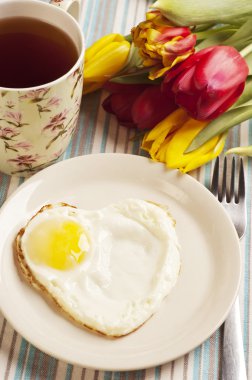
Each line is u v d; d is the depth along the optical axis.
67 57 0.72
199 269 0.71
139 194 0.76
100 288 0.68
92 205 0.75
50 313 0.67
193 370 0.67
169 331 0.67
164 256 0.69
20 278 0.68
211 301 0.68
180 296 0.69
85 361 0.63
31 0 0.72
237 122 0.79
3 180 0.77
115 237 0.71
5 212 0.72
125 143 0.81
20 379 0.66
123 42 0.80
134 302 0.67
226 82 0.73
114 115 0.83
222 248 0.72
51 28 0.73
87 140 0.81
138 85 0.80
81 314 0.66
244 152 0.79
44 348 0.64
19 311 0.66
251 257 0.74
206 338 0.65
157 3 0.75
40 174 0.74
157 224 0.70
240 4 0.77
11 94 0.66
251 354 0.68
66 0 0.74
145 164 0.76
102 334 0.65
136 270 0.69
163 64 0.76
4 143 0.72
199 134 0.77
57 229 0.69
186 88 0.74
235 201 0.77
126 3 0.93
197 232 0.73
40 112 0.69
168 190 0.75
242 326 0.70
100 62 0.79
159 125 0.78
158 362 0.64
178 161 0.76
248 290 0.72
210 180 0.79
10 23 0.73
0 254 0.69
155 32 0.74
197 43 0.81
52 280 0.67
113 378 0.66
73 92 0.70
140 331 0.66
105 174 0.76
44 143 0.73
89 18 0.91
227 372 0.66
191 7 0.75
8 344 0.67
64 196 0.75
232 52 0.75
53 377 0.66
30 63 0.71
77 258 0.68
